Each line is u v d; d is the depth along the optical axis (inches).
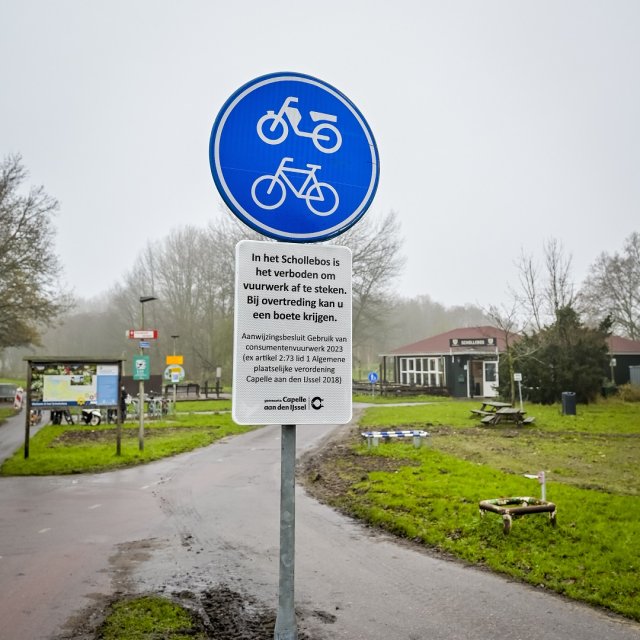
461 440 708.7
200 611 202.4
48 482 481.4
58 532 315.3
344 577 240.1
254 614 199.2
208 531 316.5
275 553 275.0
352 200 130.0
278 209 124.0
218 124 122.0
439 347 1916.8
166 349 2738.7
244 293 118.2
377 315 2237.9
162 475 509.0
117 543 292.5
